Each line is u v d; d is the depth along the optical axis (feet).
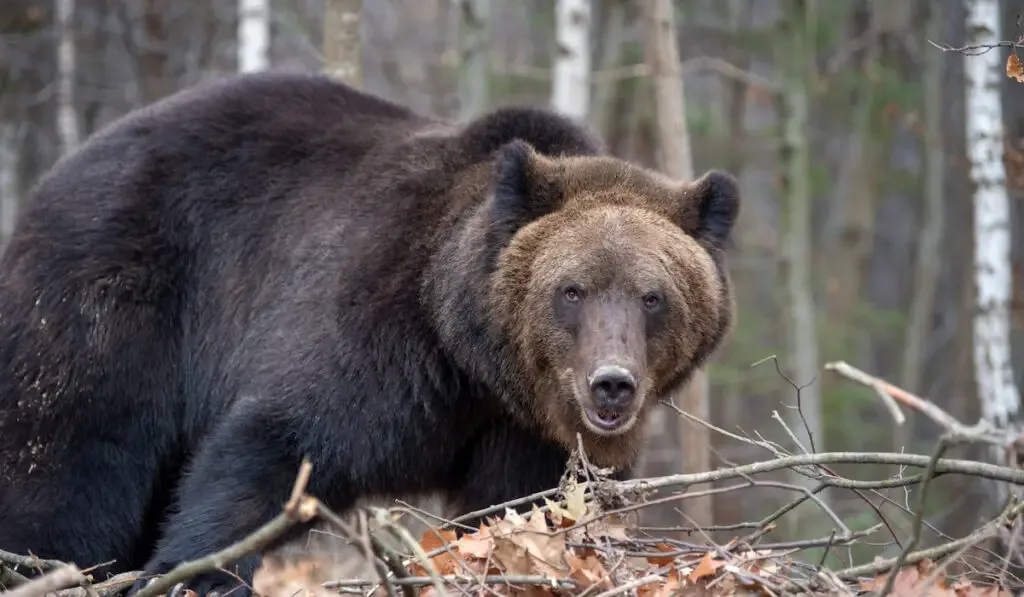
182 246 39.73
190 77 90.99
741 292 114.52
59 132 87.92
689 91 120.47
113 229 38.70
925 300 99.71
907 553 27.55
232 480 34.50
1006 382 61.11
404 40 120.57
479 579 28.35
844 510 86.07
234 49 98.43
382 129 40.86
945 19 94.58
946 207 111.14
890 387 36.24
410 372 35.37
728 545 31.07
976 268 62.69
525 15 112.47
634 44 101.96
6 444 37.47
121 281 38.34
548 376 34.42
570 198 35.86
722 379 89.15
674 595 29.25
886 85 97.25
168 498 40.01
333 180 39.45
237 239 39.75
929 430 102.78
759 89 100.07
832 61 96.63
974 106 62.59
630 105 103.91
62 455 37.50
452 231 36.04
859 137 100.58
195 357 39.60
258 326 38.11
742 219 115.44
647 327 33.63
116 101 93.66
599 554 30.94
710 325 35.65
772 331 107.76
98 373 37.73
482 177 37.24
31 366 37.70
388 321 35.50
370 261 36.42
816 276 110.63
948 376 105.19
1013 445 34.76
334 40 57.21
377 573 25.21
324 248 37.68
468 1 74.28
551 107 40.65
